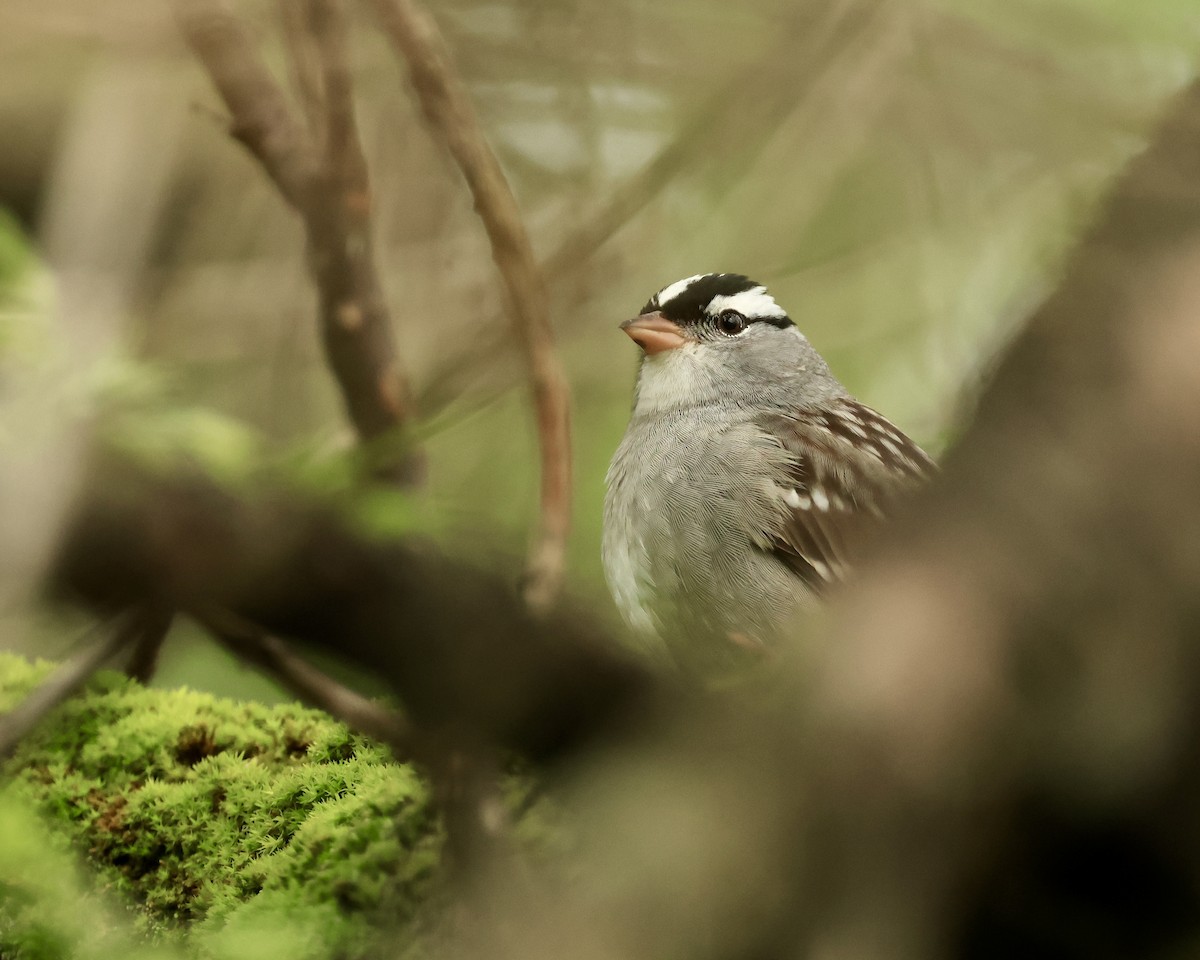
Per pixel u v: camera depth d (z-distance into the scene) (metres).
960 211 6.86
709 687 3.68
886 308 8.92
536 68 7.48
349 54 5.70
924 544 3.10
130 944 4.62
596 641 3.89
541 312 5.29
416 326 7.67
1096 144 5.07
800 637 3.33
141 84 6.19
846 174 8.58
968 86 6.83
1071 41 5.57
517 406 8.51
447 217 8.02
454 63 7.25
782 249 8.71
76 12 5.70
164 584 3.25
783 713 3.09
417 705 3.91
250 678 7.07
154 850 4.97
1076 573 2.95
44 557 2.97
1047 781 2.93
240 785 5.13
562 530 5.09
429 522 3.90
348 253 5.13
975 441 3.16
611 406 9.67
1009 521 3.02
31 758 5.29
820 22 6.46
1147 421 2.99
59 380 3.40
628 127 7.99
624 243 8.05
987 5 6.50
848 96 7.21
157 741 5.39
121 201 6.15
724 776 3.06
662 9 7.44
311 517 3.52
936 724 2.92
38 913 4.40
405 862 4.36
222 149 8.80
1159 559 2.93
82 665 3.67
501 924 3.45
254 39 5.82
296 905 4.39
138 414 3.46
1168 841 3.01
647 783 3.14
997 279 6.30
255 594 3.47
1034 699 2.93
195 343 8.49
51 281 4.09
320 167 5.21
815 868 2.92
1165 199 3.18
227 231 8.77
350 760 5.23
